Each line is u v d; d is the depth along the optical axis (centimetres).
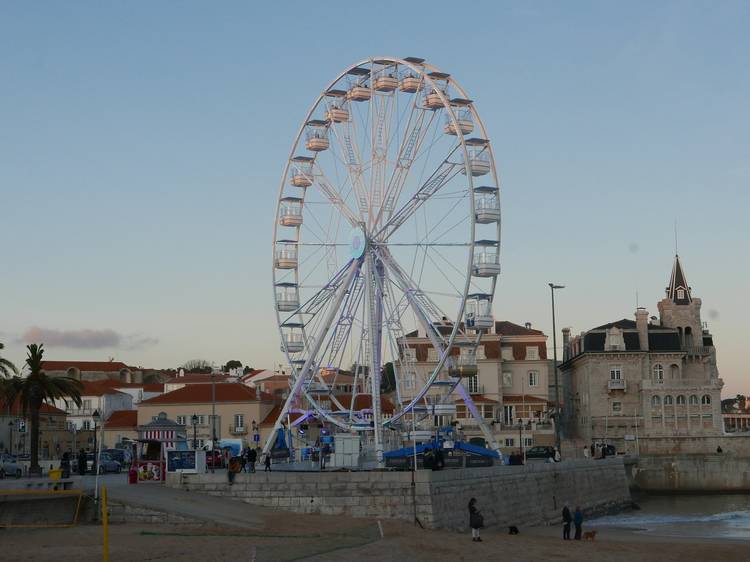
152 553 4419
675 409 13962
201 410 13738
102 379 19475
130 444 12650
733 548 5588
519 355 14912
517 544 5391
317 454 8294
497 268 7781
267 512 5731
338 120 8400
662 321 15200
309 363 8144
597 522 8181
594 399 14325
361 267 7994
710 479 12756
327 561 4444
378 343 7812
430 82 7662
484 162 7769
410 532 5391
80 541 4703
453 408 7762
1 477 7075
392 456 6869
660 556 5188
